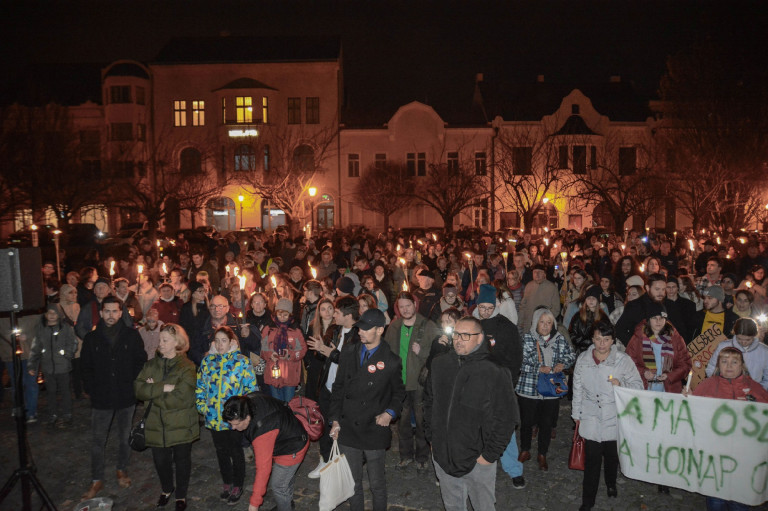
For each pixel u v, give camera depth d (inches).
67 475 261.4
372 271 468.8
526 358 255.9
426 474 254.5
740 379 208.1
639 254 586.6
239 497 232.8
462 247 648.4
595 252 592.4
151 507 228.8
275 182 1418.6
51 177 912.9
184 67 1606.8
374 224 1638.8
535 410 256.5
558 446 283.6
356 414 196.4
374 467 198.2
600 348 214.5
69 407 329.4
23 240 1059.3
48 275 410.9
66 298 355.9
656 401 211.8
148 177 1513.3
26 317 328.2
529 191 1411.2
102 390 235.6
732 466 203.0
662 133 1247.5
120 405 237.8
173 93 1610.5
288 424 192.7
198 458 278.4
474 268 443.8
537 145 1536.7
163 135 1601.9
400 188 1545.3
